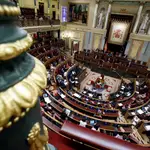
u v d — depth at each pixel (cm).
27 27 1238
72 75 1189
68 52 1870
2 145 66
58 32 1916
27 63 81
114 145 212
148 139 655
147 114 761
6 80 62
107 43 1761
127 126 626
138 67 1384
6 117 55
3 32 63
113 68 1451
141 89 1054
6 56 59
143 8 1389
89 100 870
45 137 101
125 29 1574
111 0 1475
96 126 584
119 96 994
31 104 64
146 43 1481
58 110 640
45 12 2030
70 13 1808
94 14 1625
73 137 222
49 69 1151
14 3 77
